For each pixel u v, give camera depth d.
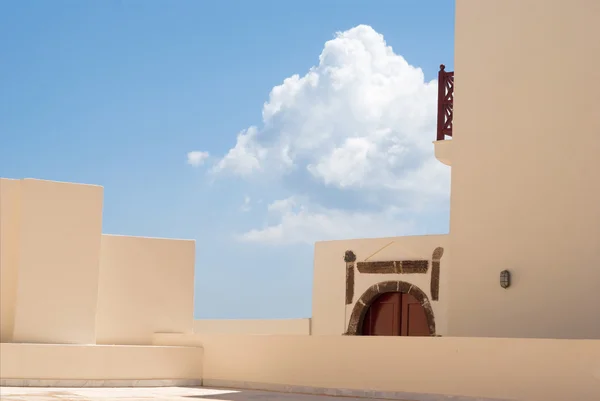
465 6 15.36
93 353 15.57
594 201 13.38
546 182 13.95
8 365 14.88
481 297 14.47
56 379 15.20
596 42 13.59
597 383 11.10
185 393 14.11
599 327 13.12
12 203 16.36
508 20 14.70
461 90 15.22
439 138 15.90
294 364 14.91
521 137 14.32
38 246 16.28
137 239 18.45
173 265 18.81
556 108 13.95
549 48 14.13
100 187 17.09
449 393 12.66
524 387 11.84
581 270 13.39
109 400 12.09
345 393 13.98
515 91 14.48
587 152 13.54
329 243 20.55
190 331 18.86
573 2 13.90
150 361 16.08
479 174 14.78
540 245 13.88
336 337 14.31
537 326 13.75
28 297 16.09
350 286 19.94
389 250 19.31
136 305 18.27
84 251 16.77
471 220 14.77
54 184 16.58
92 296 16.75
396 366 13.38
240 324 23.28
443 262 18.27
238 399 12.83
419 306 18.84
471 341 12.51
